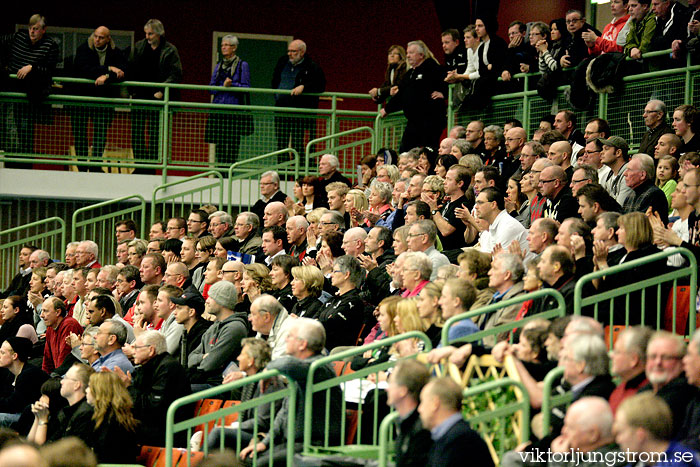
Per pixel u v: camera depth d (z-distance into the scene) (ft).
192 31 117.19
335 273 54.65
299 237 67.97
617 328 45.47
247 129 97.04
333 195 74.23
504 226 57.47
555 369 37.68
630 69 74.64
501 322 45.78
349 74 117.80
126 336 55.52
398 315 45.73
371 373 44.39
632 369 35.76
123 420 47.14
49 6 115.65
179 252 74.43
